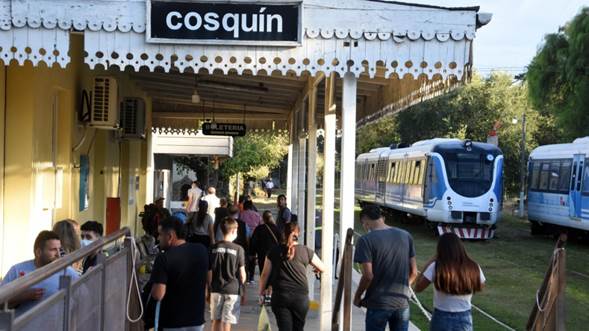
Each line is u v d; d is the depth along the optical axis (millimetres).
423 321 12344
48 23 6707
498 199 28984
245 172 41438
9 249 8203
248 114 20984
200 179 38969
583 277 18781
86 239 7285
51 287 4668
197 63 6926
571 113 31469
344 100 7410
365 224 7027
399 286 6785
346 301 7387
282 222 15141
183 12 6871
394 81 10508
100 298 4922
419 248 25391
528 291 16109
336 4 7062
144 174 19031
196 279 6441
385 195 39750
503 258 22547
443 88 8070
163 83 15023
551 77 32969
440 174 29234
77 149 10414
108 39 6832
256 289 13500
